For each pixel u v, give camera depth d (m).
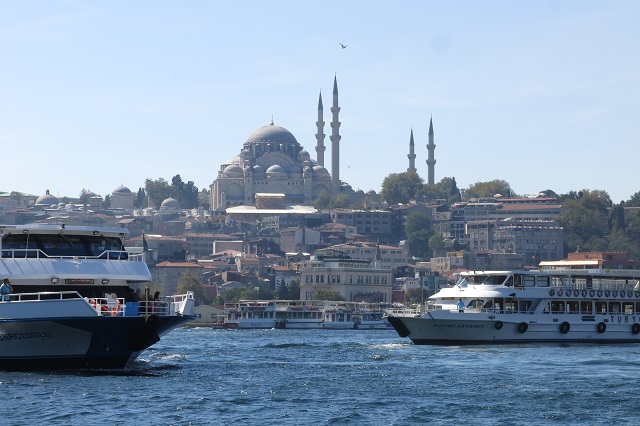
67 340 75.81
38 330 74.94
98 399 68.44
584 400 73.94
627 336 142.75
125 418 62.84
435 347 131.25
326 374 90.06
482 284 137.88
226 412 66.00
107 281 80.44
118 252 82.38
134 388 73.25
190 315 83.50
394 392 77.62
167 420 62.69
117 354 77.88
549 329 137.62
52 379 75.19
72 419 62.16
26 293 76.56
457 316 133.00
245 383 80.38
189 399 69.88
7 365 76.69
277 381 82.75
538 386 82.19
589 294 140.25
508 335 135.50
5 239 80.69
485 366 100.56
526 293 137.00
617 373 93.81
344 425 62.69
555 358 111.44
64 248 81.50
